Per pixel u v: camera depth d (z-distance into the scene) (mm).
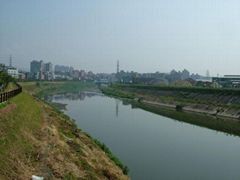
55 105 100438
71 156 26750
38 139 27891
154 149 46000
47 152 24391
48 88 186375
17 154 20766
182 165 38156
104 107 105438
